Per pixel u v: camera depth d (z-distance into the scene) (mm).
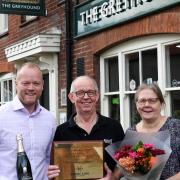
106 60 7117
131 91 6535
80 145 3539
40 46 7961
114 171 3529
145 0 5879
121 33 6441
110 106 7102
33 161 3660
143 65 6289
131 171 3334
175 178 3314
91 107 3711
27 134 3680
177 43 5668
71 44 7742
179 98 5699
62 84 8047
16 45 9023
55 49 8062
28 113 3727
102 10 6816
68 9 7738
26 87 3668
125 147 3441
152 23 5812
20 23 9766
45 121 3797
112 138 3727
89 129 3738
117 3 6457
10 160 3613
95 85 3744
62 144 3531
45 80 9062
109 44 6723
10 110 3697
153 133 3461
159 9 5629
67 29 7742
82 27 7383
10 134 3637
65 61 7906
